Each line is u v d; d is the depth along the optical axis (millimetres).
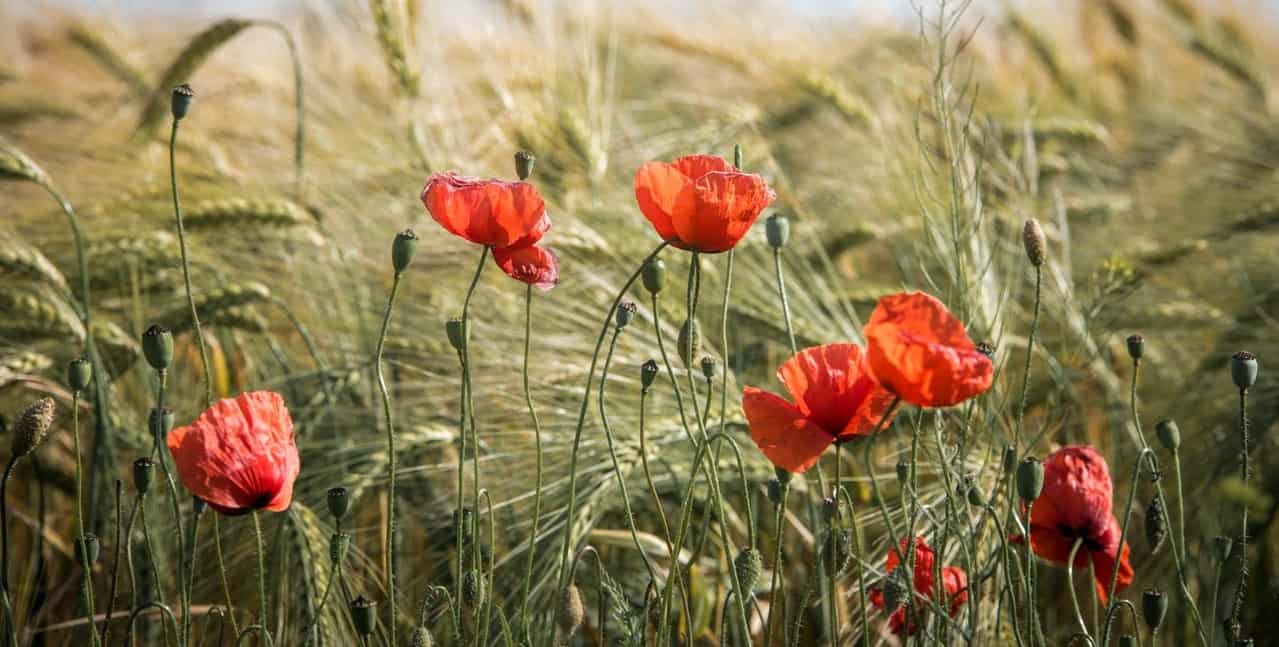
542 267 1408
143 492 1415
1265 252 2295
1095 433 1922
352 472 1696
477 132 2295
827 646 1596
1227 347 1939
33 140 2176
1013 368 1891
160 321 1775
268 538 1647
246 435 1379
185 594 1419
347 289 1901
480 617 1451
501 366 1761
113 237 1879
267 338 1827
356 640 1582
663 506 1712
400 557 1715
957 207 1643
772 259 1893
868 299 1941
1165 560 1778
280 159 2152
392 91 2107
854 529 1511
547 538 1648
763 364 1880
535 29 2334
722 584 1654
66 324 1742
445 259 1874
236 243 1917
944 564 1564
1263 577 1788
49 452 1793
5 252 1721
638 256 1855
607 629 1652
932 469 1643
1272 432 1897
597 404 1702
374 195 1979
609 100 2316
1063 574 1745
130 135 2174
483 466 1691
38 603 1696
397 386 1778
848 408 1374
